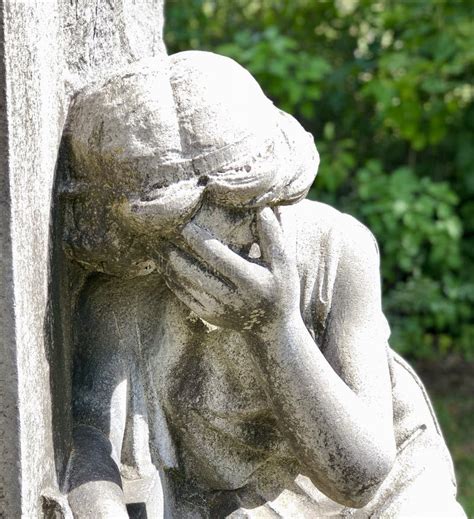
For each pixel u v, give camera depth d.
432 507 2.10
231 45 6.50
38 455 1.76
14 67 1.64
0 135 1.62
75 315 2.06
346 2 7.39
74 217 1.91
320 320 2.05
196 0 7.10
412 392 2.31
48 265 1.82
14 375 1.67
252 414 2.09
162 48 2.68
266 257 1.79
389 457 1.92
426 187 6.75
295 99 6.30
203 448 2.13
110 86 1.82
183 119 1.77
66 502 1.81
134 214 1.76
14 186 1.64
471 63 6.68
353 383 1.99
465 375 7.17
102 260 1.94
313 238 2.06
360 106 7.33
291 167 1.82
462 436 6.14
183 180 1.75
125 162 1.76
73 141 1.85
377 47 7.04
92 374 2.07
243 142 1.76
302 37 7.24
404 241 6.71
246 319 1.80
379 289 2.10
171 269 1.81
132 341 2.11
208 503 2.15
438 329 7.70
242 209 1.78
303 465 1.92
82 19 2.05
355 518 2.13
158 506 2.04
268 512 2.12
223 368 2.09
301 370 1.84
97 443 1.98
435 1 6.51
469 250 7.39
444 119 6.64
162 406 2.12
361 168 7.28
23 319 1.68
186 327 2.09
